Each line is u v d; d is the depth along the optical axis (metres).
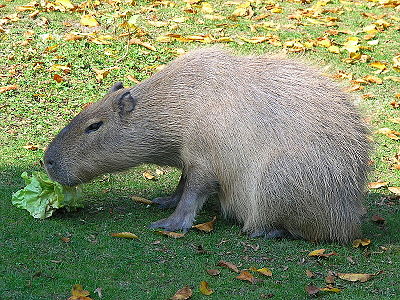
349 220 8.46
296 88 8.57
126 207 9.21
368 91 13.17
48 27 14.88
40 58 13.49
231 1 16.92
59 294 6.91
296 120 8.38
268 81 8.59
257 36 14.93
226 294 7.13
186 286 7.08
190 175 8.64
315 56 14.28
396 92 13.21
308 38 15.07
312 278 7.61
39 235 8.13
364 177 8.61
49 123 11.41
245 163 8.40
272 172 8.29
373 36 15.45
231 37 14.95
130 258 7.77
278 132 8.34
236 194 8.56
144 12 15.95
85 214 8.91
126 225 8.65
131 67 13.41
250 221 8.55
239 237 8.55
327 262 8.02
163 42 14.50
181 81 8.66
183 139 8.61
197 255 7.97
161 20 15.60
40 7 15.73
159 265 7.66
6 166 10.05
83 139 8.59
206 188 8.61
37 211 8.58
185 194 8.66
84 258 7.69
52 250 7.83
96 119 8.57
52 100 12.12
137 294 6.99
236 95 8.48
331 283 7.46
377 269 7.92
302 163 8.25
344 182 8.36
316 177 8.26
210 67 8.70
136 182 10.04
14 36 14.32
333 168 8.31
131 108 8.55
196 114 8.52
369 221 9.32
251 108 8.41
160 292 7.04
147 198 9.54
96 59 13.64
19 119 11.47
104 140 8.61
